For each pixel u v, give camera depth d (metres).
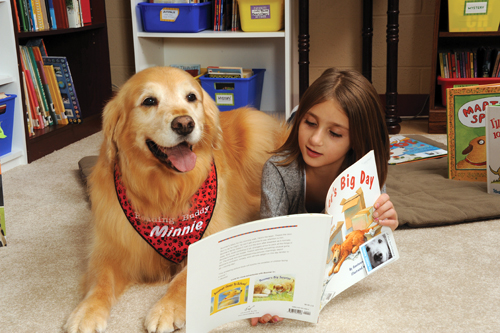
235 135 1.75
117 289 1.23
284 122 1.95
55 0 2.75
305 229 0.95
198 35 2.83
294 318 1.05
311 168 1.33
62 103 2.83
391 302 1.16
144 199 1.25
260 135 1.77
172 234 1.28
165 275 1.34
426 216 1.61
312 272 1.00
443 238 1.52
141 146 1.21
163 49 3.34
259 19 2.75
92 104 3.26
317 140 1.18
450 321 1.08
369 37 3.12
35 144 2.51
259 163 1.75
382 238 1.19
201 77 2.88
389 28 2.68
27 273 1.36
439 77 2.81
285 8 2.67
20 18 2.53
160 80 1.22
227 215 1.44
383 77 3.29
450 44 3.11
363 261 1.15
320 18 3.23
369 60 3.17
